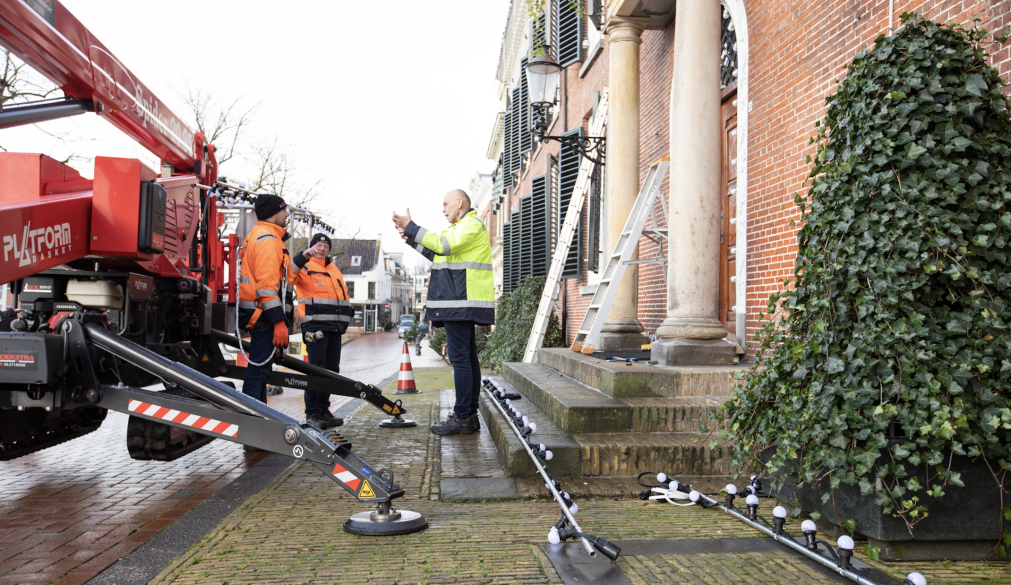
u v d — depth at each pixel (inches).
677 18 239.8
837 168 125.6
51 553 121.0
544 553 116.1
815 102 216.5
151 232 153.0
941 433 102.0
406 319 2508.6
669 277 237.6
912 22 117.6
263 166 934.4
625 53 340.5
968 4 155.7
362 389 255.8
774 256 239.3
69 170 162.4
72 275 163.6
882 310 113.0
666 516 141.4
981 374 109.0
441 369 664.4
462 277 223.3
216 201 255.4
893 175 113.8
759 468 142.8
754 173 254.7
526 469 170.9
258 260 212.2
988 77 115.0
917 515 107.6
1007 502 110.2
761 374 139.9
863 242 116.3
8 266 125.2
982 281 109.3
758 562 111.8
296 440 131.0
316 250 261.1
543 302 456.1
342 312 280.7
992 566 109.1
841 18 203.8
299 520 138.8
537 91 384.5
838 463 111.3
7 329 150.6
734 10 268.4
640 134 405.1
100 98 172.6
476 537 126.0
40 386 137.8
